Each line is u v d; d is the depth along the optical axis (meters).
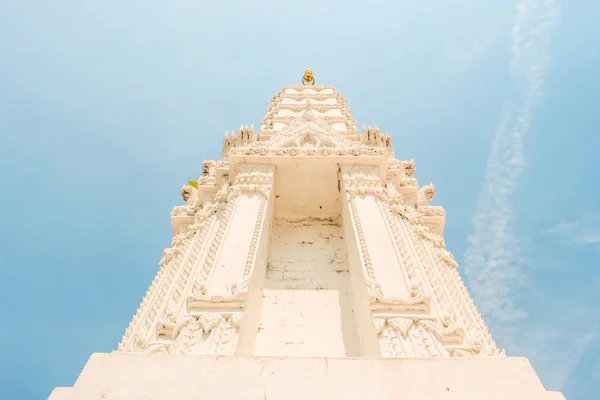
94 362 5.36
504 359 5.51
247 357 5.43
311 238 12.21
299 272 11.04
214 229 10.79
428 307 7.38
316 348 8.85
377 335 6.86
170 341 6.82
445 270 10.58
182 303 8.08
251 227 9.65
